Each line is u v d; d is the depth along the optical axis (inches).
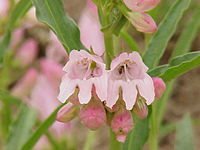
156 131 14.9
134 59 11.1
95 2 11.6
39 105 19.5
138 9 11.2
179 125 15.5
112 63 11.0
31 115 16.6
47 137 17.7
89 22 17.1
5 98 15.9
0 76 18.9
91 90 11.0
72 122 19.2
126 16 11.4
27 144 13.9
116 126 11.2
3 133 18.5
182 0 13.1
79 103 11.3
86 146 17.3
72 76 11.3
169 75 11.8
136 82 11.0
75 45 12.3
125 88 10.9
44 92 19.6
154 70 12.0
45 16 12.2
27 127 16.5
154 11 14.0
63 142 18.6
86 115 11.3
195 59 11.4
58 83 19.7
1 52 15.2
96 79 10.9
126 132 11.2
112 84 10.9
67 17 12.3
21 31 19.3
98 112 11.2
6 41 15.2
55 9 12.3
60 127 18.5
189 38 15.1
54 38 19.7
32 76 19.7
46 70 19.6
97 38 17.1
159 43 13.0
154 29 11.4
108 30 11.5
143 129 13.8
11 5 17.5
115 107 11.2
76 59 11.2
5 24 17.4
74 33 12.3
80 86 10.9
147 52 13.0
